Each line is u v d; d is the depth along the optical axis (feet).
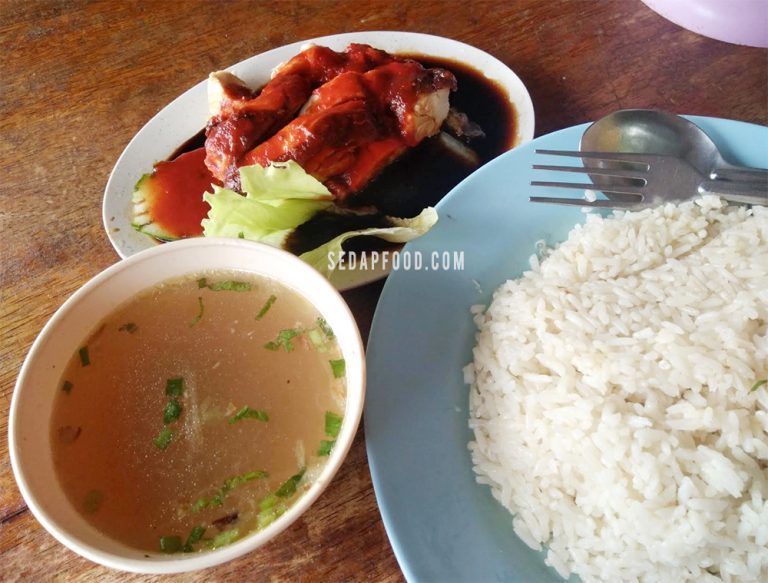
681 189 0.91
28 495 0.60
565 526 0.70
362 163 1.13
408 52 1.30
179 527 0.64
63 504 0.63
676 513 0.66
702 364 0.72
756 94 1.14
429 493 0.69
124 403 0.71
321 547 0.74
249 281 0.78
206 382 0.72
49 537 0.76
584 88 1.21
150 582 0.73
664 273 0.83
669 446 0.69
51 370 0.70
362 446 0.80
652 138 0.96
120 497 0.66
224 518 0.64
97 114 1.28
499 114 1.19
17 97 1.32
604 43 1.28
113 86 1.33
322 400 0.71
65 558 0.75
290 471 0.67
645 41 1.26
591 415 0.72
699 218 0.87
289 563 0.73
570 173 0.94
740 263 0.81
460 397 0.79
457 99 1.22
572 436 0.72
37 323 0.97
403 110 1.14
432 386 0.77
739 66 1.19
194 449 0.68
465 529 0.68
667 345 0.75
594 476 0.70
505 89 1.21
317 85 1.21
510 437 0.75
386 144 1.15
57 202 1.14
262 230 1.03
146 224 1.08
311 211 1.06
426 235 0.89
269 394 0.71
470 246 0.88
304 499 0.59
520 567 0.67
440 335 0.82
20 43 1.42
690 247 0.86
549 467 0.72
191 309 0.77
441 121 1.19
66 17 1.47
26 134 1.25
